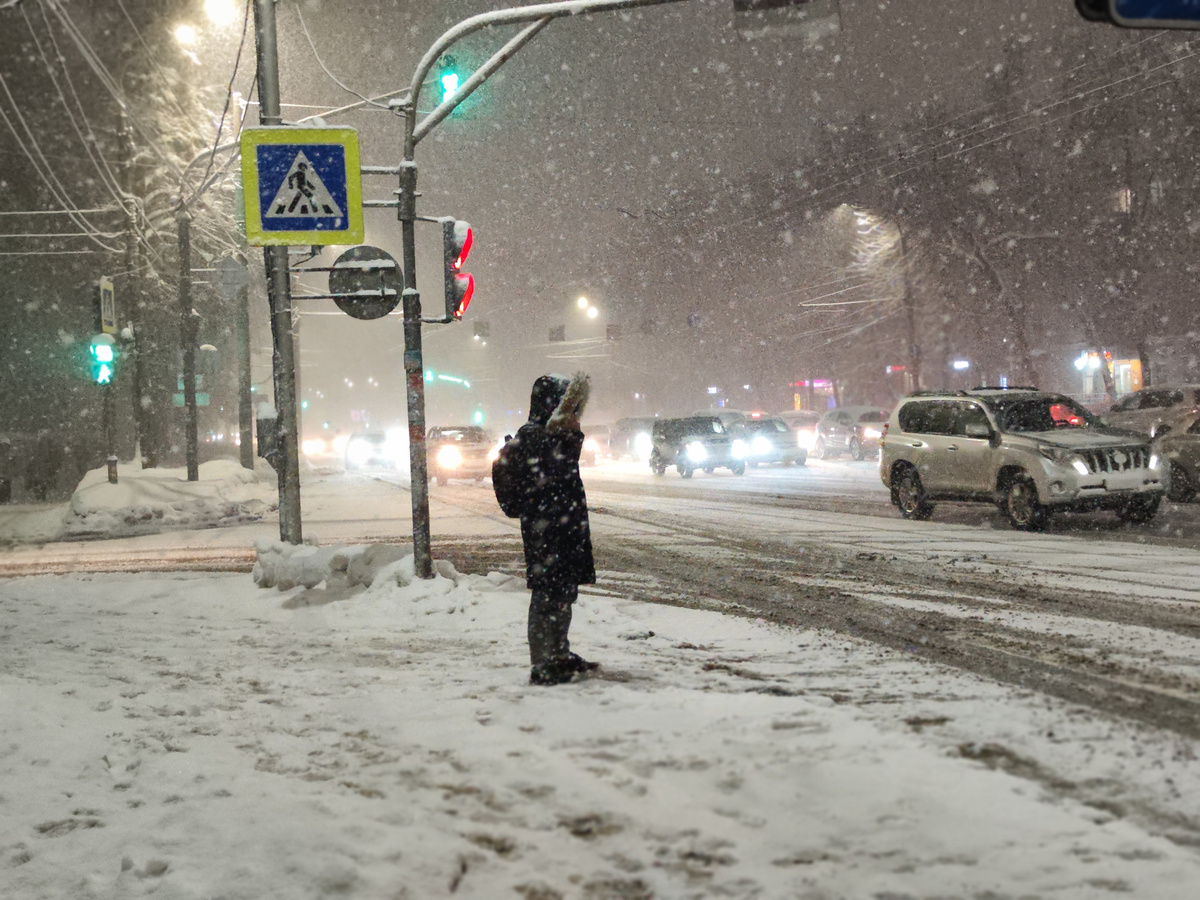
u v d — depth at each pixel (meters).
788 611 8.98
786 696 5.78
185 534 21.06
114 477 24.52
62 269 39.66
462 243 10.66
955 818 3.80
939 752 4.57
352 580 10.98
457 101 10.71
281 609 10.43
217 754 5.46
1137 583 9.71
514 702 5.94
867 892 3.27
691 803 4.12
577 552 6.48
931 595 9.45
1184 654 6.64
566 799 4.26
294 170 10.63
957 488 16.28
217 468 28.03
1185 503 18.77
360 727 5.71
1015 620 8.05
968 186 41.19
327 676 7.23
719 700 5.65
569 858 3.71
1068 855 3.45
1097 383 45.78
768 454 37.59
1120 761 4.40
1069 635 7.38
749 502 22.22
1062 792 4.04
